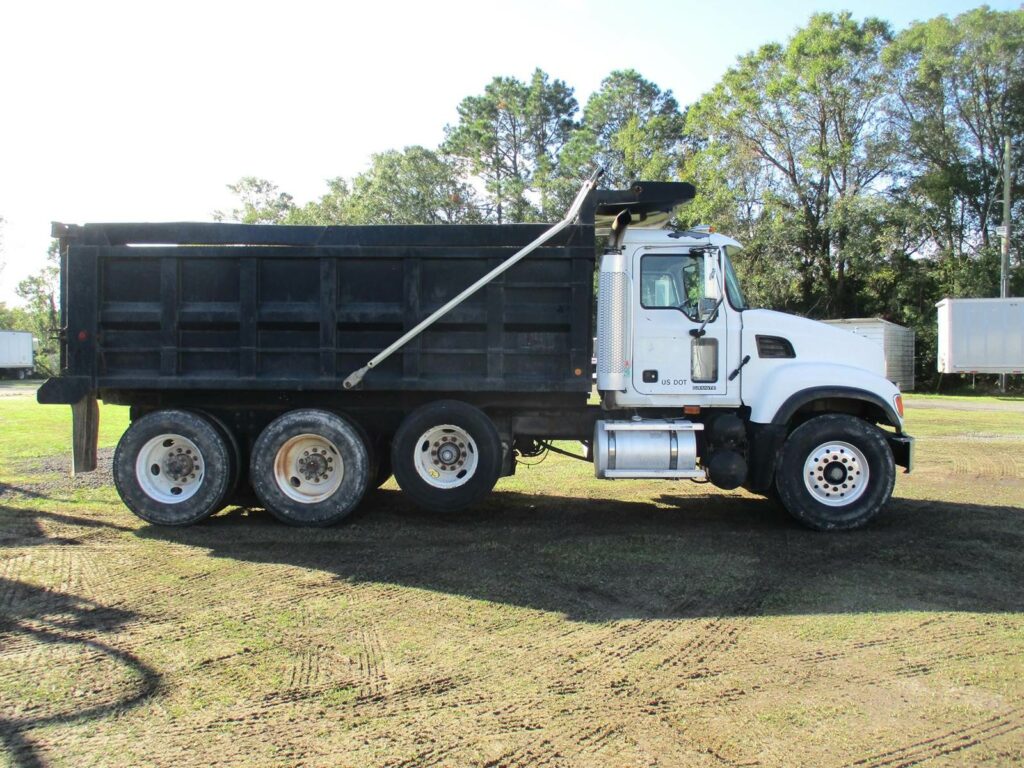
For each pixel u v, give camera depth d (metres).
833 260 37.12
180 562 5.88
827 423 6.90
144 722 3.34
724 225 36.22
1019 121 34.78
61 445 12.75
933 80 35.28
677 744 3.15
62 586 5.26
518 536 6.71
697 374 7.10
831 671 3.89
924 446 12.93
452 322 6.84
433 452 6.99
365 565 5.80
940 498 8.49
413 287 6.82
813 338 7.19
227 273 6.97
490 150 55.47
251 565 5.80
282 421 6.95
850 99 35.91
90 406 7.30
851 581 5.41
